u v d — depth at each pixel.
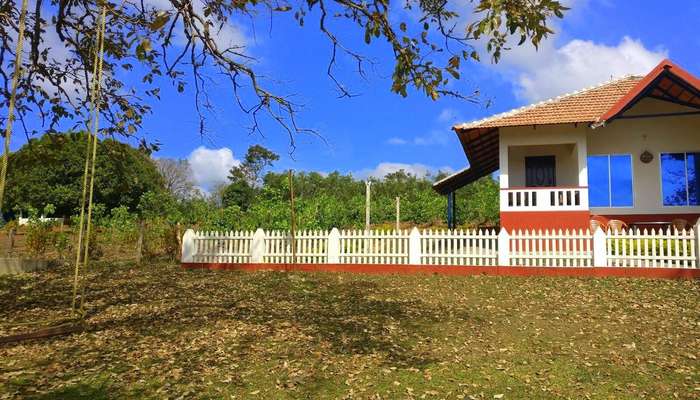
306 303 10.11
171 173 65.62
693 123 16.42
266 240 14.34
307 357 6.71
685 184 16.38
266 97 7.66
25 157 9.97
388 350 7.03
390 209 37.94
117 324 8.32
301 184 48.41
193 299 10.46
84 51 9.18
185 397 5.37
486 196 34.97
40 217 18.34
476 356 6.78
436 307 9.67
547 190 15.62
